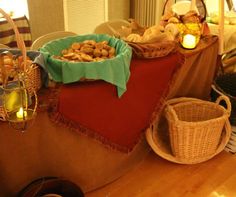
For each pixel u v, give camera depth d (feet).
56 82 4.08
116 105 4.48
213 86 6.63
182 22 5.85
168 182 5.30
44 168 4.41
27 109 3.44
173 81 5.23
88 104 4.11
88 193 5.05
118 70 4.07
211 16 9.16
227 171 5.55
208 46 5.85
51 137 4.16
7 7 8.10
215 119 5.24
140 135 5.24
